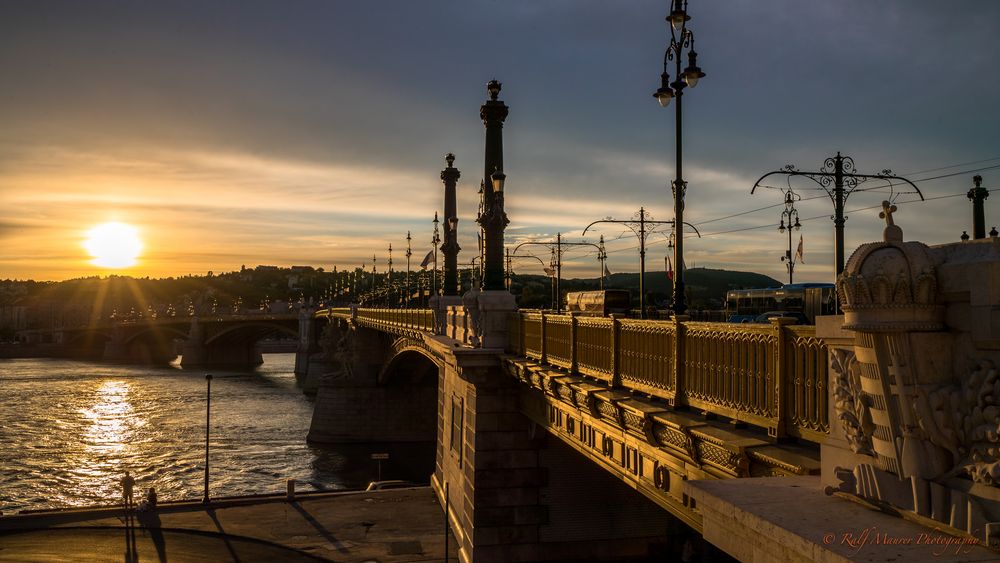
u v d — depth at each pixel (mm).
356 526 33500
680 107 14414
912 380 5367
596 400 13117
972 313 5066
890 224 5883
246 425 80750
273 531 32969
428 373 71438
